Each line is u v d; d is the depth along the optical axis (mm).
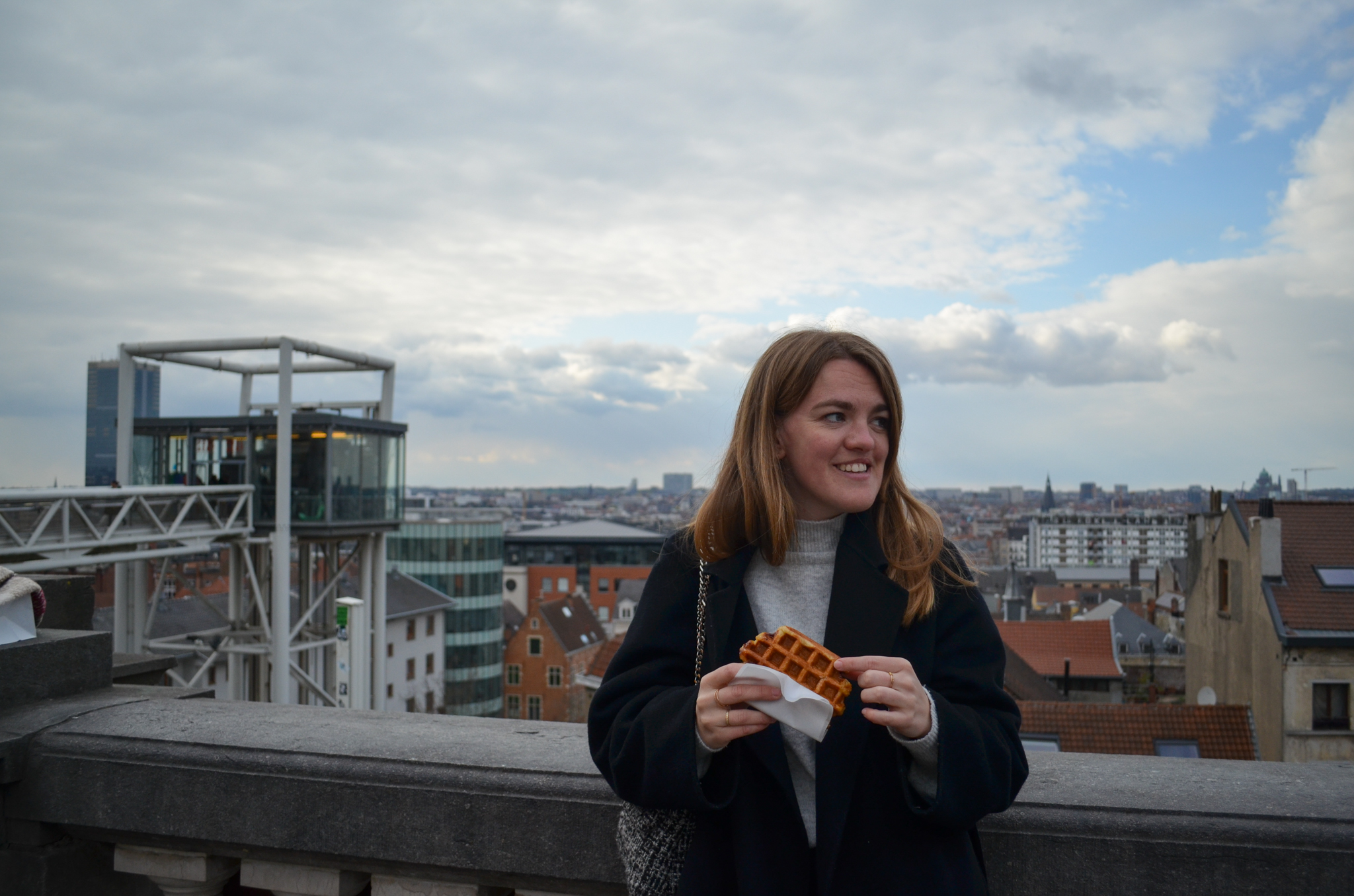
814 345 1607
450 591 71750
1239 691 26438
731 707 1363
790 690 1308
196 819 2109
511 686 74812
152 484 21141
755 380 1657
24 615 2553
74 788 2189
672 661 1644
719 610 1598
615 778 1508
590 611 82438
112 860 2379
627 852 1587
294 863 2127
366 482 22688
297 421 21078
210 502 20141
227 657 22219
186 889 2238
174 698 2539
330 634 25734
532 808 1905
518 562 113688
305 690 25609
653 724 1454
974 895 1457
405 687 63500
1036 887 1731
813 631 1601
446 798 1956
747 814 1506
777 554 1588
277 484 20766
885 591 1533
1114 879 1706
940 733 1373
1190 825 1687
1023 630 43375
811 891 1482
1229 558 27594
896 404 1634
